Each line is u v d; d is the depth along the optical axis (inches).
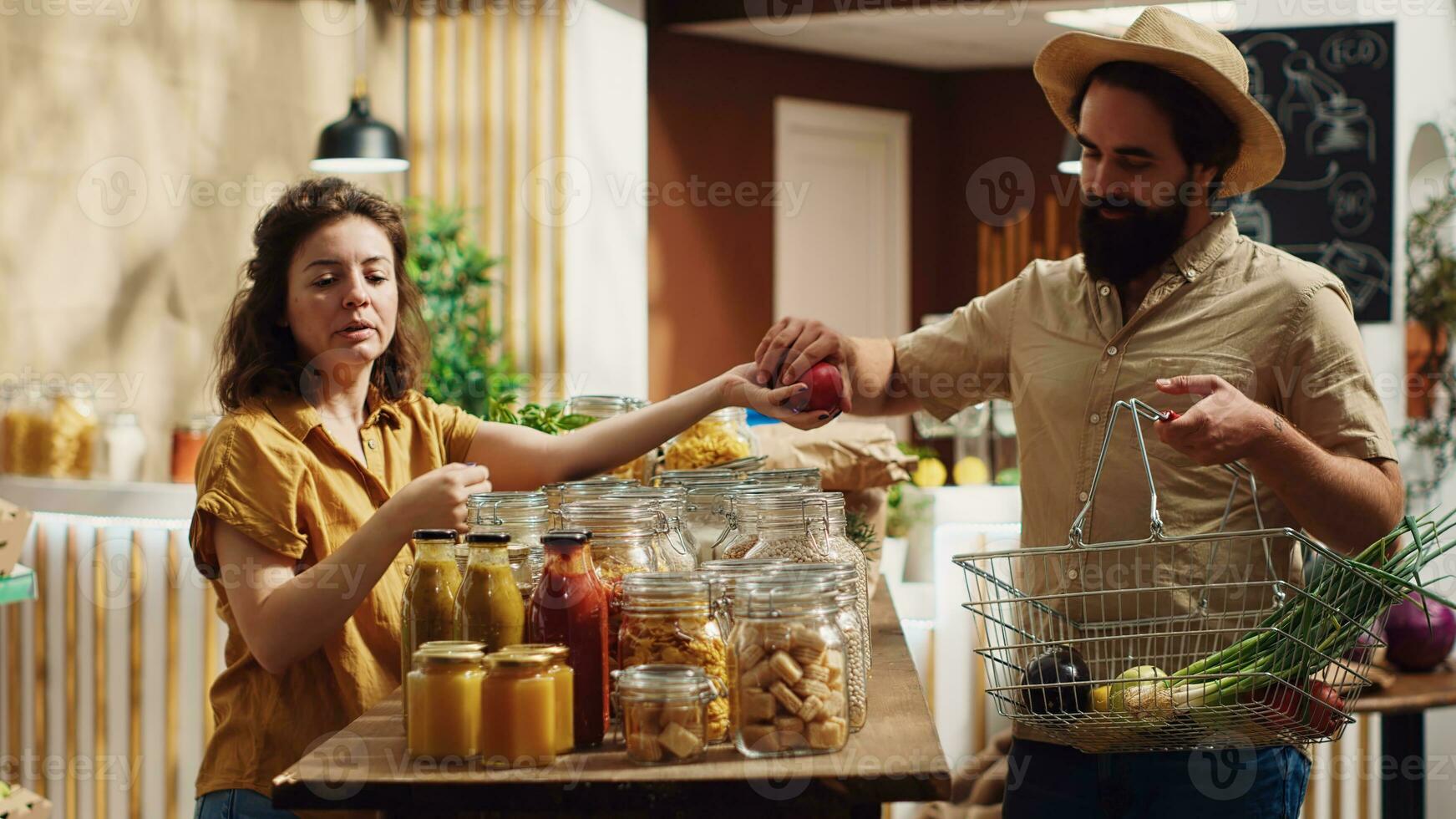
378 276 72.9
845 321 252.1
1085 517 73.4
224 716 68.5
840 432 107.7
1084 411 74.5
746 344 237.3
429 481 62.1
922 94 258.7
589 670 53.4
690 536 68.0
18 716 144.4
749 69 235.9
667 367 227.1
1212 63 70.1
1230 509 70.3
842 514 63.1
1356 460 67.2
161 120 182.1
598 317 212.5
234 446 67.1
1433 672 123.2
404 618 57.1
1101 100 72.0
